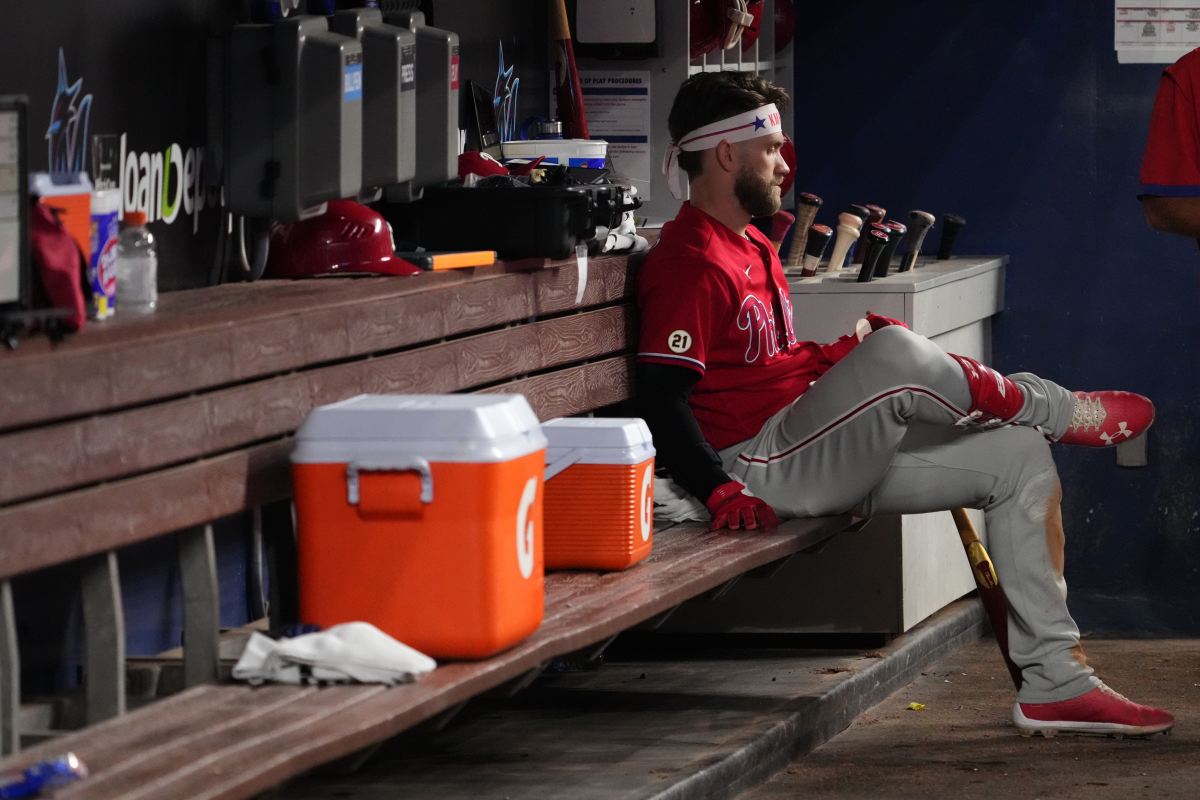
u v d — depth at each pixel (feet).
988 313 72.59
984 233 75.41
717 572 46.44
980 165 75.25
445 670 35.65
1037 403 53.98
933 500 54.24
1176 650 69.36
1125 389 74.18
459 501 35.76
